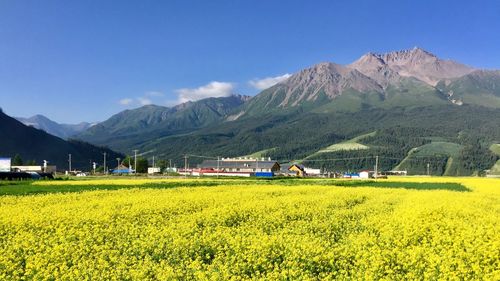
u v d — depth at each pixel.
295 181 77.19
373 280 13.09
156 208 26.06
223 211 24.52
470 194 41.41
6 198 32.84
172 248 16.64
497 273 13.21
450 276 12.97
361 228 21.23
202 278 12.87
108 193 37.31
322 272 14.29
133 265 14.38
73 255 15.77
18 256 16.05
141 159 175.62
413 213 23.97
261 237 17.11
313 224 21.48
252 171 161.12
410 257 14.65
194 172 167.25
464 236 17.89
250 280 13.21
